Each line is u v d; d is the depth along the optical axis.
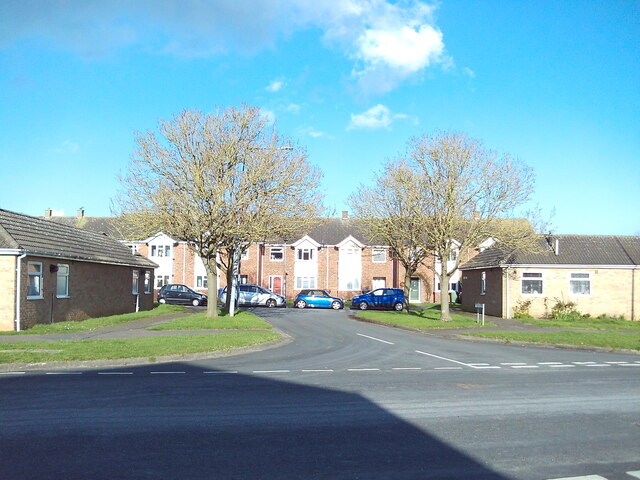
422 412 8.55
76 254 24.06
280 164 24.89
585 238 33.53
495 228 26.38
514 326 25.62
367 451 6.53
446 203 25.98
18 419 7.80
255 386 10.53
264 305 41.47
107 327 21.66
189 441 6.81
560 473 5.92
